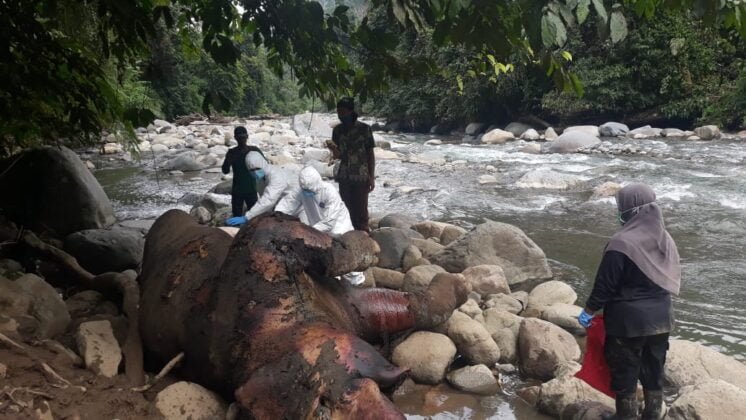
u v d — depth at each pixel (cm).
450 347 506
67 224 845
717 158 1631
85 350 416
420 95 2972
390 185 1430
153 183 1492
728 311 653
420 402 469
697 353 489
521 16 408
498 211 1166
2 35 523
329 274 434
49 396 359
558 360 503
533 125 2664
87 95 603
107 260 698
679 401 408
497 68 678
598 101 2377
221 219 1020
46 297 462
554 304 609
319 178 614
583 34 2448
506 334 545
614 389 408
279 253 410
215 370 399
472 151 2059
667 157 1697
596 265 817
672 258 401
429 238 901
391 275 670
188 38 660
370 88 607
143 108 555
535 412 457
